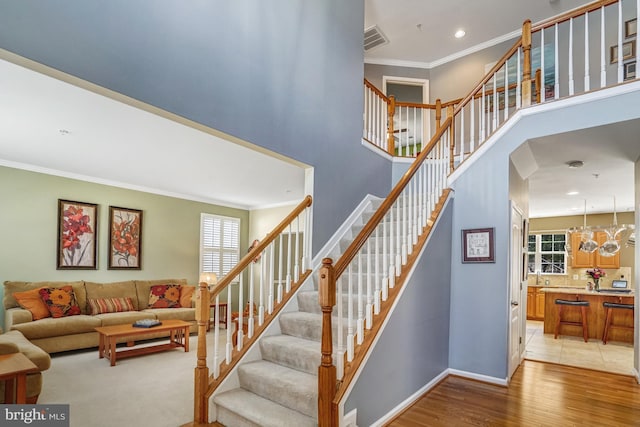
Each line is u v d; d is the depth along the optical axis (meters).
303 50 3.77
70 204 5.61
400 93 8.23
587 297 6.34
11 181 5.05
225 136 2.96
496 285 3.79
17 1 1.84
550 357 4.91
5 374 2.32
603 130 3.35
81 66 2.06
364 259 3.67
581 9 3.46
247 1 3.16
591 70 5.37
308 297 3.36
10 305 4.78
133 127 3.63
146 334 4.81
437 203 3.89
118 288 5.92
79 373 3.96
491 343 3.76
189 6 2.68
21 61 1.88
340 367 2.34
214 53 2.84
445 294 3.92
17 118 3.39
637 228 4.04
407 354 3.05
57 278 5.45
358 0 4.75
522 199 4.77
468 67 6.72
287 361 2.85
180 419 2.77
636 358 3.97
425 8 5.70
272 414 2.40
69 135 3.87
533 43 5.93
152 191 6.75
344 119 4.35
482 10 5.71
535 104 3.67
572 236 9.05
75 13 2.05
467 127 6.40
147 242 6.65
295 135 3.61
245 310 7.67
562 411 3.00
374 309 2.77
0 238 4.95
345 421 2.23
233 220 8.38
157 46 2.45
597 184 5.59
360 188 4.59
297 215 3.61
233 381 2.84
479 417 2.85
